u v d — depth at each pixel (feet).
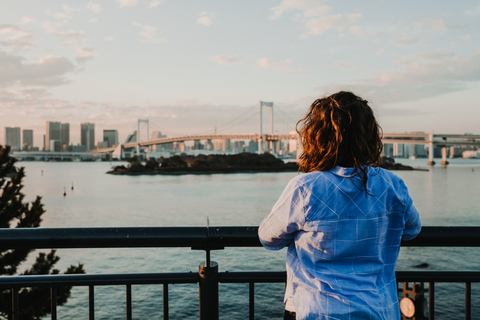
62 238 4.66
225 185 284.61
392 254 3.60
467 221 114.42
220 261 65.05
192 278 4.90
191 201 178.40
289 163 552.41
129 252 73.46
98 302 45.88
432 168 536.83
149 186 280.31
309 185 3.45
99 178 383.04
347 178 3.43
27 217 24.11
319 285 3.34
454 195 184.96
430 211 134.10
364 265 3.42
